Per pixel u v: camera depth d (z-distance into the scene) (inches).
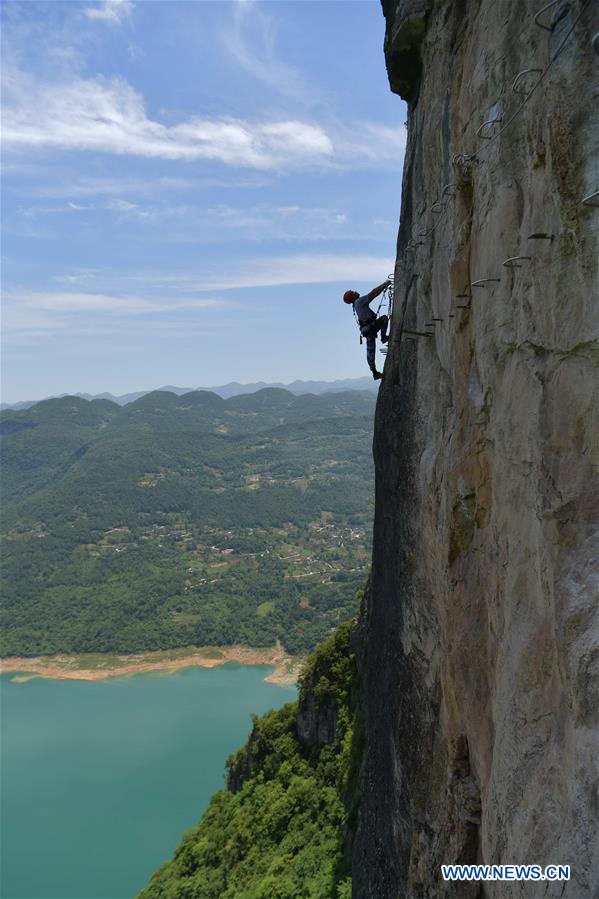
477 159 346.0
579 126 225.6
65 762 2920.8
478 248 341.1
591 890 190.9
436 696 441.7
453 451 380.8
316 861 1060.5
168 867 1571.1
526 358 271.9
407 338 509.0
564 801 219.5
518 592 277.4
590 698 205.2
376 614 618.2
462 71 388.8
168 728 3307.1
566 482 234.5
